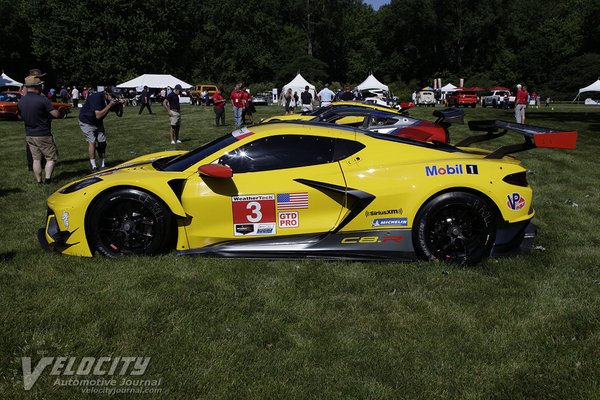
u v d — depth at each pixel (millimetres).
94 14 59781
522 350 3158
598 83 47438
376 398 2680
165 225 4594
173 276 4238
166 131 18234
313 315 3625
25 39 66062
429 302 3832
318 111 11195
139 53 60688
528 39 82250
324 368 2951
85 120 9320
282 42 85375
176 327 3391
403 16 82625
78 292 3891
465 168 4578
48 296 3799
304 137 4789
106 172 5070
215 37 77938
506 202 4543
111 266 4414
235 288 4043
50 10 60094
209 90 53938
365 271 4441
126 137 16172
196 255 4656
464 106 48500
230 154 4746
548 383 2803
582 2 83938
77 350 3074
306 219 4660
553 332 3373
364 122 9469
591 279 4277
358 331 3398
